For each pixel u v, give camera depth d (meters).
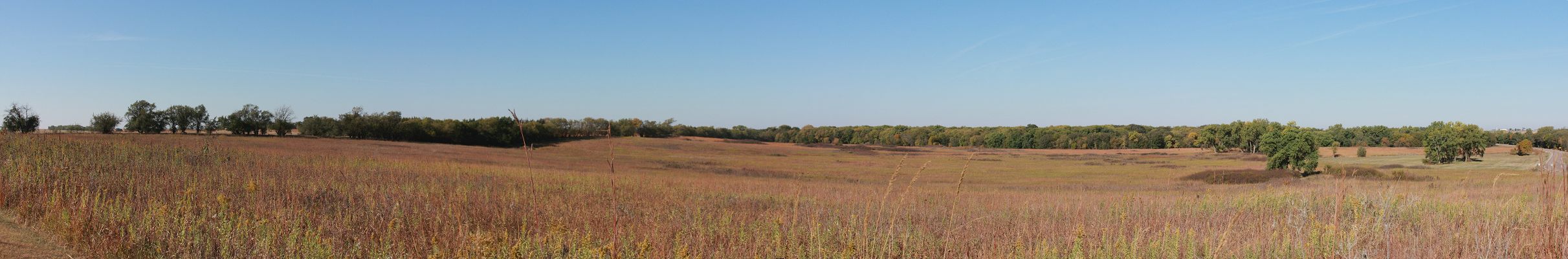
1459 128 52.94
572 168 35.62
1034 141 106.44
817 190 16.73
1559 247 4.06
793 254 5.18
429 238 5.72
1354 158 65.81
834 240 5.71
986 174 44.06
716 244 5.91
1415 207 7.07
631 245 5.22
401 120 72.94
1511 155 56.53
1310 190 8.70
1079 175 43.44
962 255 5.31
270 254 4.56
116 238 4.54
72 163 10.10
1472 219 5.97
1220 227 6.66
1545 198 4.94
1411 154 71.19
